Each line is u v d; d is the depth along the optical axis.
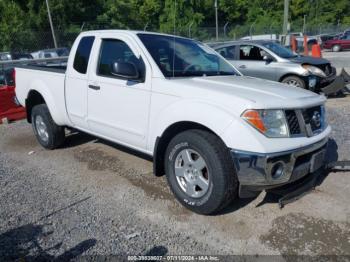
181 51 4.21
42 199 3.81
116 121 4.14
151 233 3.14
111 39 4.25
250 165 2.96
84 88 4.49
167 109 3.49
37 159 5.10
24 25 30.62
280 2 50.50
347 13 54.44
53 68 5.45
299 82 8.77
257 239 3.04
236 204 3.62
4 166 4.86
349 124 6.42
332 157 4.77
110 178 4.34
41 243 3.01
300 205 3.59
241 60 9.80
